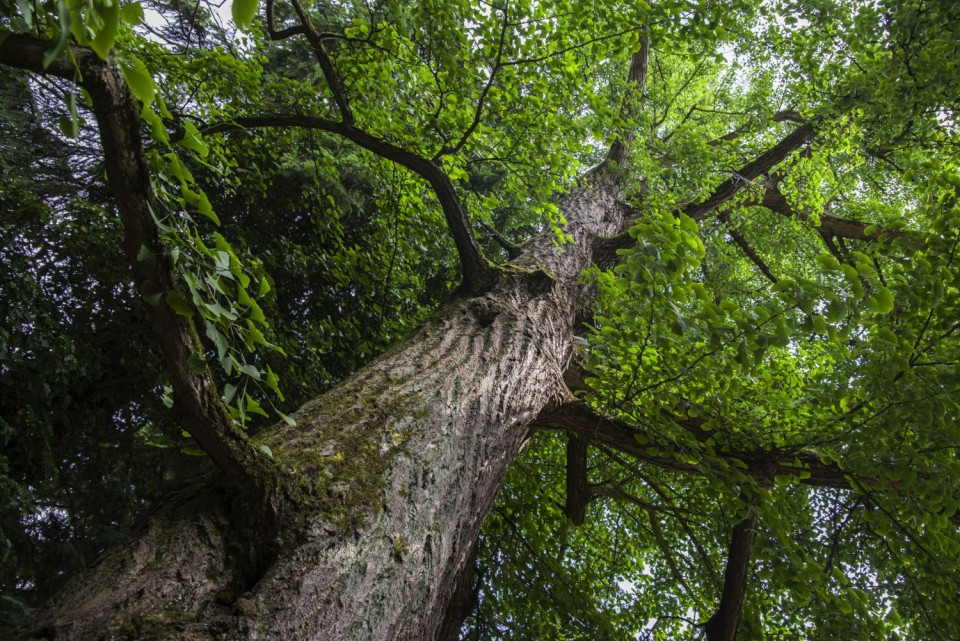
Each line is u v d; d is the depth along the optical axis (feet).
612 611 24.25
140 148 4.42
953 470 9.66
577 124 11.81
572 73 11.14
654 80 28.45
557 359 11.76
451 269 22.09
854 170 24.00
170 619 4.67
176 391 5.17
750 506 10.46
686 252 8.95
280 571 5.28
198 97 13.20
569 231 17.46
